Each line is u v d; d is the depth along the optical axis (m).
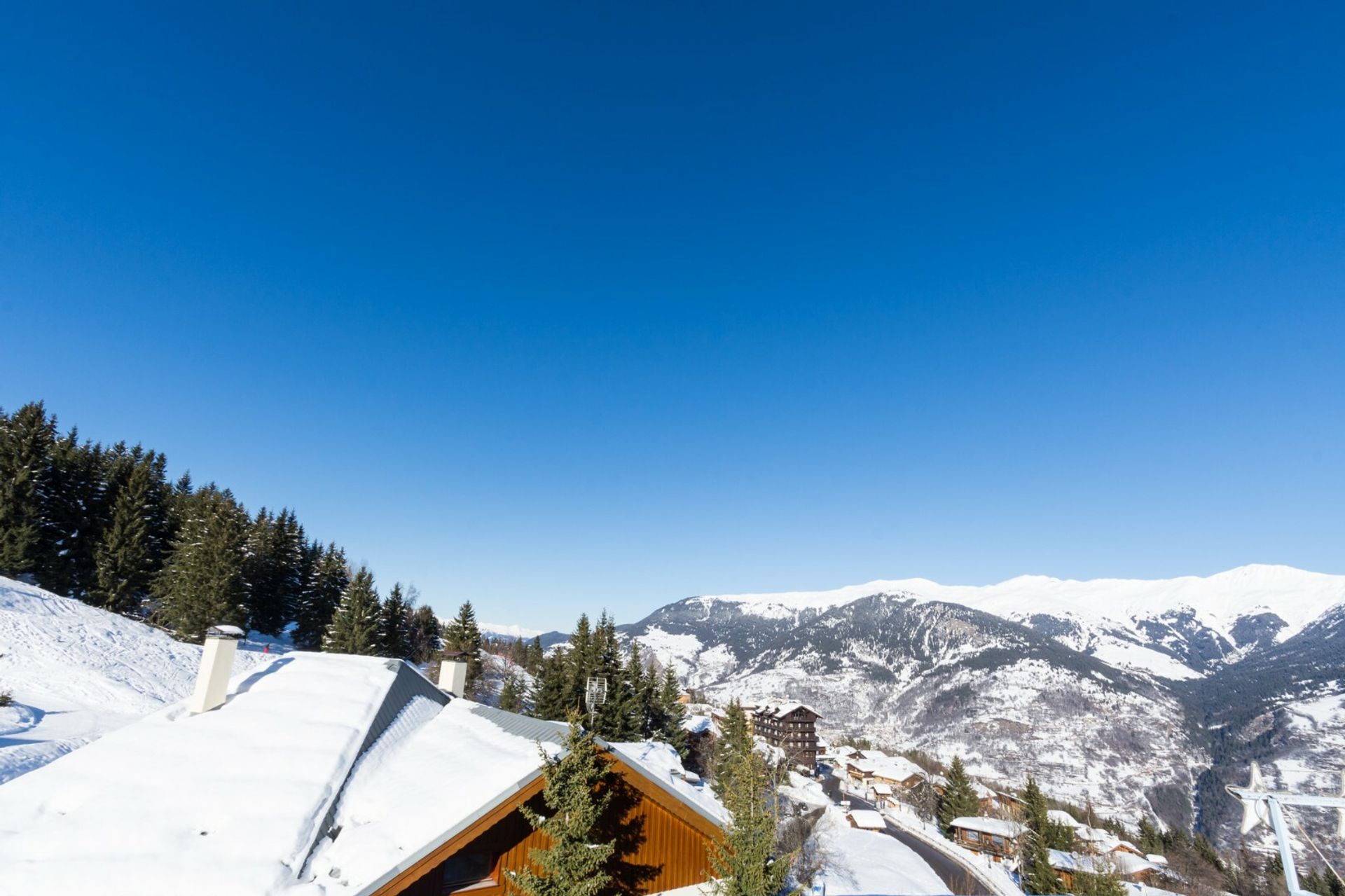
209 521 63.97
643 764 15.09
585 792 13.50
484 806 12.71
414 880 12.09
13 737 27.03
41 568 54.09
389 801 14.77
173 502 74.81
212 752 15.32
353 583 70.50
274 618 75.19
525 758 14.69
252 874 11.55
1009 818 80.19
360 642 66.31
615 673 62.91
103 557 56.72
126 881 11.13
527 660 101.50
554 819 13.33
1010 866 67.88
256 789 14.02
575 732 14.02
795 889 17.61
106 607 56.53
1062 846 74.50
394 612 77.38
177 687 42.47
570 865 13.07
